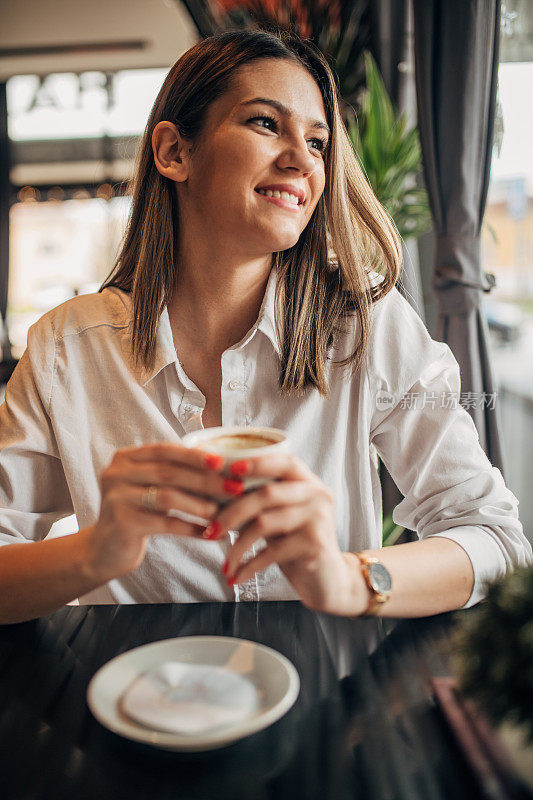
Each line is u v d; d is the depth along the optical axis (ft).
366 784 1.88
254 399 3.91
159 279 3.84
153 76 21.94
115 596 3.73
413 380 3.95
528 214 7.62
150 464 2.24
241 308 3.89
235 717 1.96
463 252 5.82
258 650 2.35
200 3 11.47
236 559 2.24
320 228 3.95
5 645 2.78
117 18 18.06
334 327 3.93
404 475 4.01
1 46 19.75
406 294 6.30
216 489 2.10
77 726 2.19
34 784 1.91
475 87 5.68
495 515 3.43
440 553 3.05
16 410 3.91
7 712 2.28
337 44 9.05
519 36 6.61
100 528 2.37
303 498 2.19
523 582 1.88
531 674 1.70
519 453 8.06
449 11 5.63
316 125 3.56
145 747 2.06
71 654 2.69
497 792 1.76
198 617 3.00
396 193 7.16
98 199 23.11
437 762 1.96
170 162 3.73
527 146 6.99
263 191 3.46
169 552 3.68
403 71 8.30
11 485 3.85
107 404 3.90
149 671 2.21
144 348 3.81
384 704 2.27
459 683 1.93
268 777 1.92
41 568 2.67
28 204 23.65
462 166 5.74
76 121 22.71
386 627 2.83
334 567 2.45
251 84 3.44
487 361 5.94
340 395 3.93
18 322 24.11
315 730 2.14
